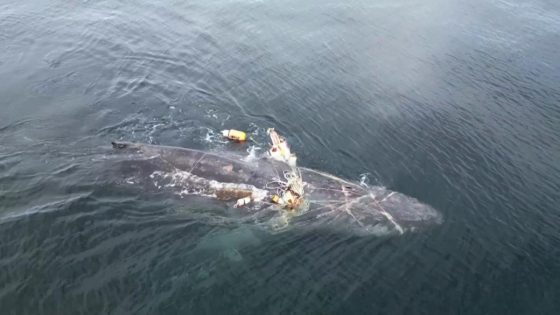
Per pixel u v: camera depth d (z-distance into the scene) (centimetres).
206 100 2353
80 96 2308
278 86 2527
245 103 2359
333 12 3459
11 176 1711
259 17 3284
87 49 2738
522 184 2002
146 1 3403
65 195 1656
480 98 2631
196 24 3128
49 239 1504
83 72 2517
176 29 3045
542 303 1492
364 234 1639
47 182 1700
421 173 1989
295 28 3188
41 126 2045
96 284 1392
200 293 1415
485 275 1559
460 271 1560
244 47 2891
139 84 2439
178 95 2372
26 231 1517
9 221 1541
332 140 2142
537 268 1612
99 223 1577
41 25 2964
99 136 2003
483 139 2270
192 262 1499
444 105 2522
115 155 1814
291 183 1672
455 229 1720
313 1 3597
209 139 2050
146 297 1381
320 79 2642
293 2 3547
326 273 1511
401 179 1939
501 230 1752
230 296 1419
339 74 2716
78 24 3003
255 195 1666
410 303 1441
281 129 2181
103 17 3119
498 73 2912
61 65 2569
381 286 1484
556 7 3953
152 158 1769
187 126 2138
